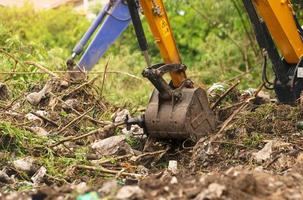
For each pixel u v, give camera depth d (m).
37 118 9.72
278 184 5.56
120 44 20.86
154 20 8.70
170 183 5.54
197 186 5.38
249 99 9.51
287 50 9.04
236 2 18.88
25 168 7.89
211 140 8.41
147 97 13.45
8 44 13.84
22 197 5.58
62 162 8.16
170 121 8.51
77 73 11.30
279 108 8.87
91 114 10.38
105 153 8.69
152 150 8.88
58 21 23.17
